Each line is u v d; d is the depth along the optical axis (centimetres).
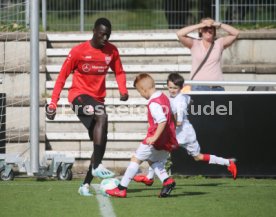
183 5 4234
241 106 2959
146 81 2252
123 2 5166
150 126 2258
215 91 2964
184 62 3791
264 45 3769
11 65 3616
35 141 2891
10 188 2539
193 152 2716
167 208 2105
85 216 1983
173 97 2681
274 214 2019
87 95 2414
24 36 3625
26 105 3447
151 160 2300
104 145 2370
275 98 2956
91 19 4462
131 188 2586
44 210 2073
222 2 4000
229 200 2256
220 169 2956
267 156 2964
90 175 2383
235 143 2966
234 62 3775
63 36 3834
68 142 3400
